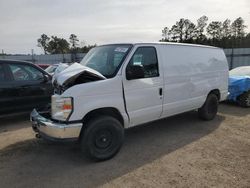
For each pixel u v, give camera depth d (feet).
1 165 13.52
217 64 20.72
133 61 14.35
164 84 16.02
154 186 11.17
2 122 21.61
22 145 16.26
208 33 207.72
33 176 12.28
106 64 14.62
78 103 12.31
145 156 14.29
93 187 11.21
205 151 14.84
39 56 90.02
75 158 14.21
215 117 22.31
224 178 11.71
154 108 15.64
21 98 21.07
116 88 13.53
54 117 12.84
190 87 18.10
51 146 16.01
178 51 17.22
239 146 15.55
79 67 13.50
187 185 11.18
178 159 13.83
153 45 15.65
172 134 17.97
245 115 23.08
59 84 12.89
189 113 23.57
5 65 20.45
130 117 14.44
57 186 11.34
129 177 12.00
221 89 21.43
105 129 13.38
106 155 13.61
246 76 27.45
